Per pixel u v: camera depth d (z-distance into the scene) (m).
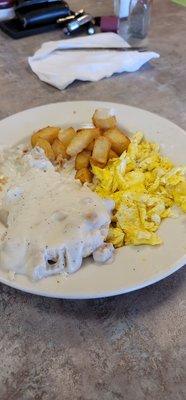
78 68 0.51
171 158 0.36
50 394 0.23
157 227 0.30
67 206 0.30
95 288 0.26
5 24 0.60
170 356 0.25
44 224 0.28
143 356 0.25
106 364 0.24
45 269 0.27
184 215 0.31
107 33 0.57
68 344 0.25
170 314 0.27
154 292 0.28
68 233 0.28
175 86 0.50
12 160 0.36
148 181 0.34
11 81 0.51
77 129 0.41
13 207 0.30
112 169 0.35
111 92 0.49
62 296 0.26
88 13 0.64
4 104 0.47
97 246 0.28
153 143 0.38
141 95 0.49
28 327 0.26
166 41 0.59
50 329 0.26
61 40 0.56
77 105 0.43
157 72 0.52
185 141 0.38
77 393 0.23
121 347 0.25
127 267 0.27
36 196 0.31
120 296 0.28
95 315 0.27
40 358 0.25
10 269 0.27
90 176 0.36
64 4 0.61
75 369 0.24
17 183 0.32
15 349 0.25
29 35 0.59
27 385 0.24
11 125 0.40
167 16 0.65
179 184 0.33
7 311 0.27
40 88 0.50
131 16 0.58
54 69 0.51
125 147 0.37
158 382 0.24
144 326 0.26
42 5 0.60
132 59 0.52
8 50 0.56
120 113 0.42
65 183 0.33
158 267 0.27
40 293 0.26
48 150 0.37
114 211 0.32
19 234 0.28
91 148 0.37
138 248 0.29
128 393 0.23
